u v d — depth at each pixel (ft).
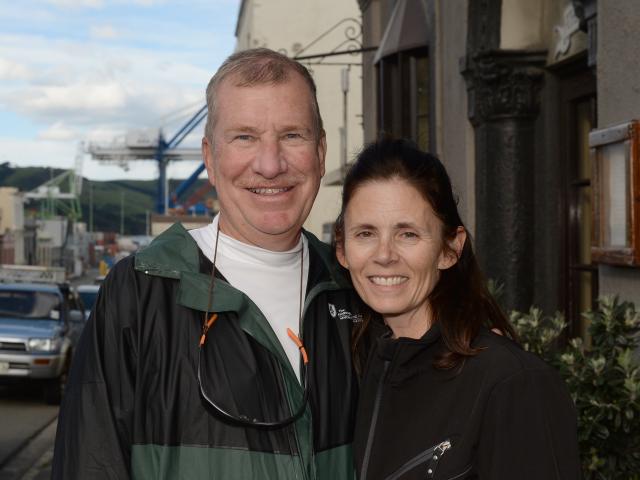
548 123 21.13
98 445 7.17
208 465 7.29
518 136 21.21
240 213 8.15
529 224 21.24
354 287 8.77
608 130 14.25
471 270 8.05
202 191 225.56
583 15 16.62
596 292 19.25
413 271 7.72
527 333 14.44
